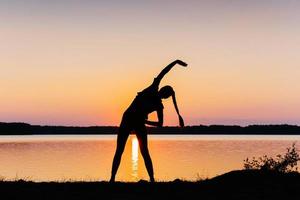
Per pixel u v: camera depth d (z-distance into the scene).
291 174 11.62
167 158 69.62
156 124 11.30
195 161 61.16
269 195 9.97
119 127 11.31
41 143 166.50
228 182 10.88
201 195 9.98
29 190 10.27
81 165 54.19
